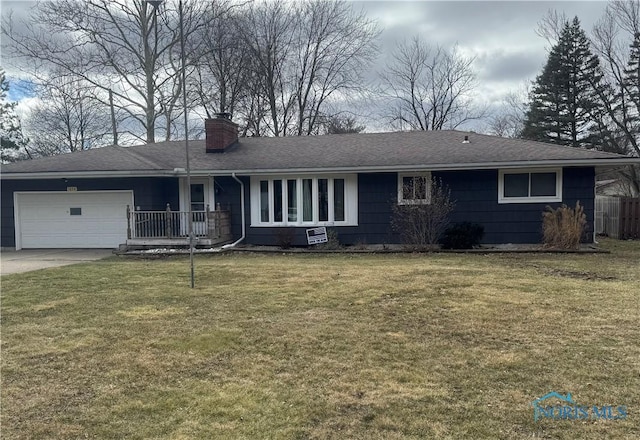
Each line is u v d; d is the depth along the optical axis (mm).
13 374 4129
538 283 7758
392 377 3941
